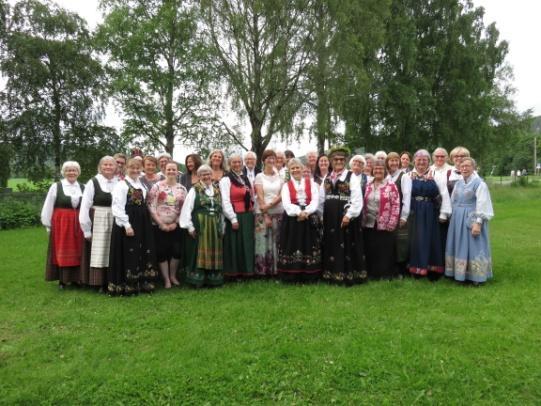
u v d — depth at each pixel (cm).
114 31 1970
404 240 564
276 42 1797
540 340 353
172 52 2080
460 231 528
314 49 1805
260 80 1844
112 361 333
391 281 550
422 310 435
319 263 546
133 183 513
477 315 415
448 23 2555
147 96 2058
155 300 484
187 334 379
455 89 2520
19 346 362
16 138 2258
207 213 530
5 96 2238
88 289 543
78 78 2341
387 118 2480
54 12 2331
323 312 430
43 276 621
